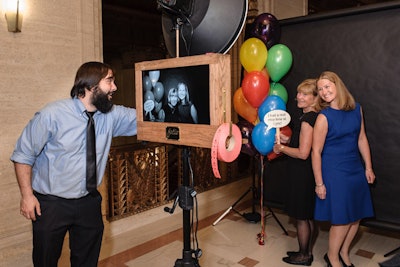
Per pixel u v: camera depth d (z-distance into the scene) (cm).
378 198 319
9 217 291
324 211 266
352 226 288
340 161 261
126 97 1262
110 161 384
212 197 494
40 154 198
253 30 354
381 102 312
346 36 327
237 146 155
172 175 519
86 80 192
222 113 146
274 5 547
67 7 317
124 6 941
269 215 437
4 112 284
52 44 309
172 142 164
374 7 305
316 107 279
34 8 296
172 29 182
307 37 350
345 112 263
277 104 313
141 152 418
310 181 285
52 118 188
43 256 202
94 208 212
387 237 364
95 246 218
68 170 195
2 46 280
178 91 159
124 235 375
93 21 338
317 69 346
